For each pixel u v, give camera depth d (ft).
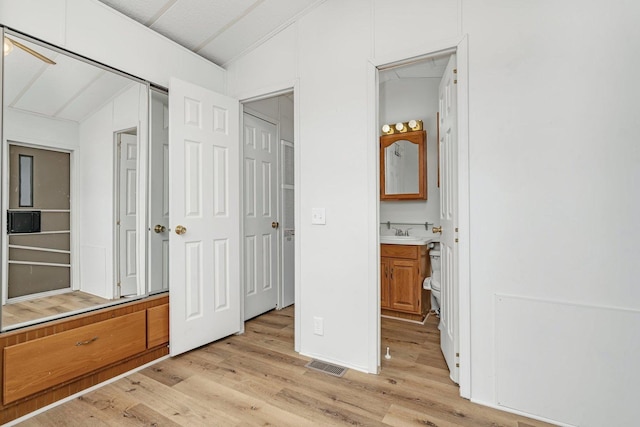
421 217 11.68
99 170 6.67
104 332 6.35
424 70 10.96
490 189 5.69
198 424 5.14
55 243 5.98
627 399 4.83
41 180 5.81
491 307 5.70
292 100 12.42
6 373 5.02
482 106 5.74
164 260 7.91
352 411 5.48
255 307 10.44
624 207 4.83
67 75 6.10
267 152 11.02
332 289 7.28
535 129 5.36
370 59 6.81
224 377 6.61
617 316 4.87
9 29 5.25
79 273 6.30
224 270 8.48
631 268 4.80
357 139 6.97
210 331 8.09
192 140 7.70
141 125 7.41
